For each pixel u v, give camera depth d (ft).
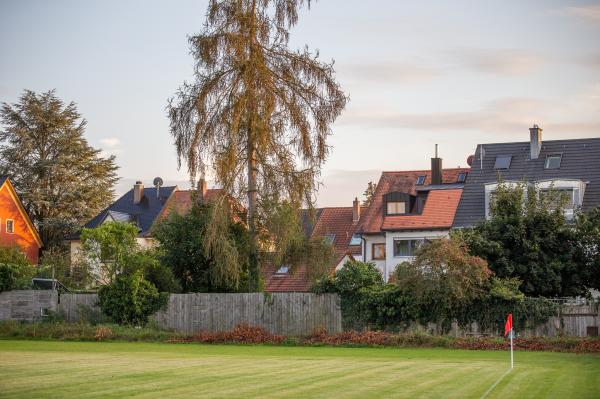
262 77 129.08
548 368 74.90
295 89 132.16
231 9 132.57
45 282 145.28
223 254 128.67
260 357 89.15
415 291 117.50
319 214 227.20
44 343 116.16
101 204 256.11
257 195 133.28
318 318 127.03
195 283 141.18
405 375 65.77
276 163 131.64
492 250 122.72
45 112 253.44
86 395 50.44
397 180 206.49
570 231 126.31
